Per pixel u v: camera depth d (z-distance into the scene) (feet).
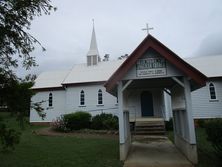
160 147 41.96
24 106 20.40
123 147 31.78
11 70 21.31
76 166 28.07
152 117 77.15
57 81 99.96
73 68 104.01
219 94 77.71
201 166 27.40
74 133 65.98
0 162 29.99
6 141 19.36
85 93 89.81
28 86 20.66
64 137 56.08
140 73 32.45
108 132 64.13
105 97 87.04
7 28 20.33
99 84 88.79
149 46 31.24
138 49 31.63
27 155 34.17
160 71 31.99
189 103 30.48
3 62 21.34
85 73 96.07
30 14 21.53
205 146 39.40
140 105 81.51
